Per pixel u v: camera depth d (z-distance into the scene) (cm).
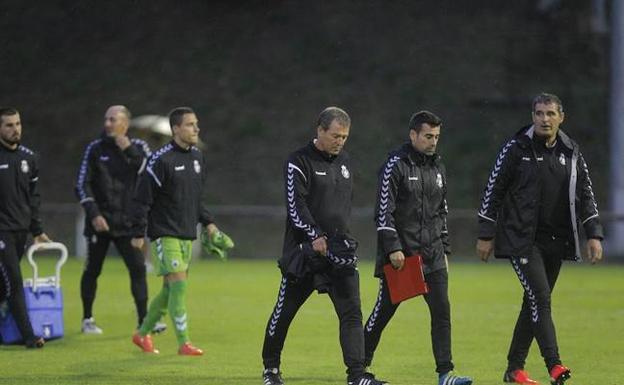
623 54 9125
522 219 3120
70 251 9606
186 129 3838
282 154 11156
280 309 3059
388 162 3102
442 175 3159
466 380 3022
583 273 7706
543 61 12219
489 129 11131
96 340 4294
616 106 9169
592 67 12056
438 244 3130
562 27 12650
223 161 11038
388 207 3059
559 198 3130
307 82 12181
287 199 2972
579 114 11356
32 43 13012
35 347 4056
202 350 4025
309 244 2950
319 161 2997
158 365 3672
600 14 12100
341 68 12362
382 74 12188
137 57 12794
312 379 3406
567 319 5041
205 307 5462
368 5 13288
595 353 3991
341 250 2930
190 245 3906
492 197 3150
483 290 6381
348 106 11700
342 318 2964
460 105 11544
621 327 4756
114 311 5303
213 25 13250
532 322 3114
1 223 3978
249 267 8150
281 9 13375
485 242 3153
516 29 12712
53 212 9731
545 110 3078
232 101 11975
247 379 3400
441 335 3084
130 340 4294
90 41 13075
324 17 13225
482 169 10581
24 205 4022
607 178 10538
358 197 10288
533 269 3114
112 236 4366
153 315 3972
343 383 3334
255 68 12506
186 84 12306
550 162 3120
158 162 3812
